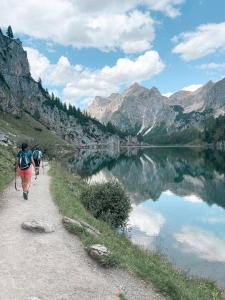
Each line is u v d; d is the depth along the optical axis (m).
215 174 70.50
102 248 12.46
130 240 21.66
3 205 18.52
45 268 10.98
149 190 49.91
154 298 10.43
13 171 31.58
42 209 18.14
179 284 13.02
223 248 23.09
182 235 26.11
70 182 36.84
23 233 13.86
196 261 20.30
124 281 11.08
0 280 9.84
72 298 9.39
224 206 38.78
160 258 18.80
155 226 28.58
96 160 105.94
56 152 114.50
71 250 12.69
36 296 9.20
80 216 18.47
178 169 81.56
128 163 99.44
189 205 39.22
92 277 10.86
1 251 11.89
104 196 24.27
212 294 14.41
